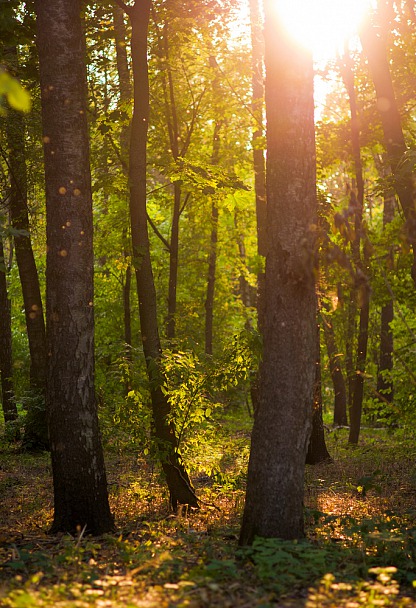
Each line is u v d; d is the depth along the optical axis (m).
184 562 6.52
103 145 17.38
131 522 9.52
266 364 7.11
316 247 6.94
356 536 8.01
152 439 10.55
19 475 14.55
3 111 4.09
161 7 13.64
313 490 12.59
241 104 19.44
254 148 19.88
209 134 23.56
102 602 4.95
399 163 13.37
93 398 8.66
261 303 19.16
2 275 20.97
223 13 14.31
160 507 10.97
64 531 8.46
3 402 20.92
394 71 17.38
